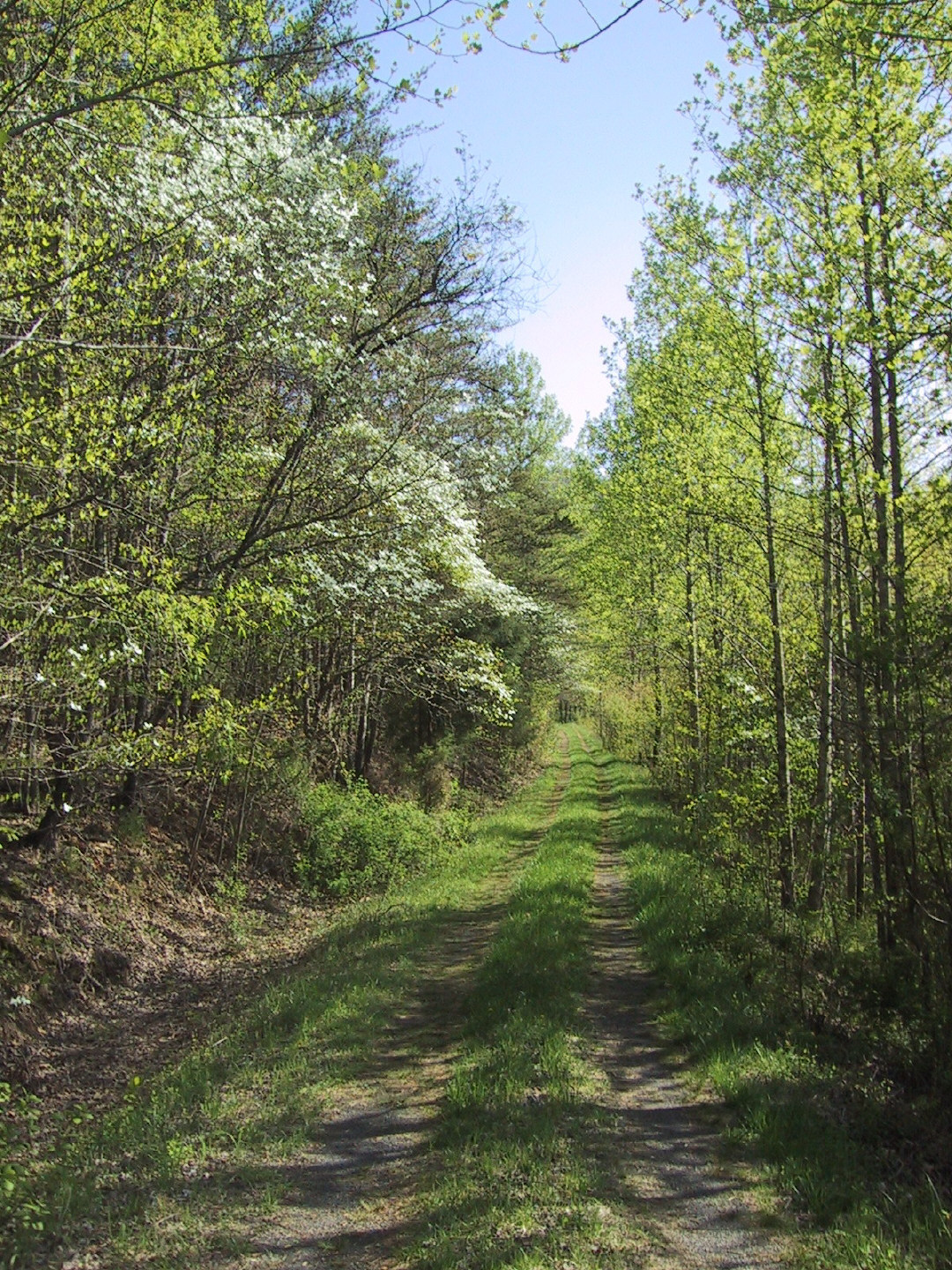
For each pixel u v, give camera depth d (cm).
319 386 1162
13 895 1043
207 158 933
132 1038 934
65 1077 835
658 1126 621
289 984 1001
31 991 939
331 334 1199
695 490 1434
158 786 1509
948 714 758
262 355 1134
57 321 894
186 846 1482
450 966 1095
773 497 1384
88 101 561
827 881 1242
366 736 2222
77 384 912
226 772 1338
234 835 1609
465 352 1716
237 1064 749
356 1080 723
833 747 1158
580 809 2512
